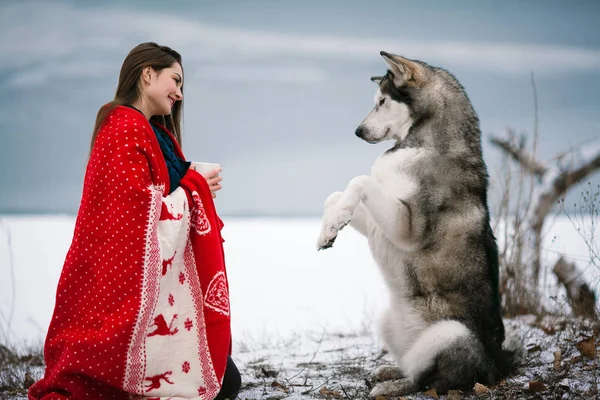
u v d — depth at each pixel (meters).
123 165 3.76
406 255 4.95
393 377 5.07
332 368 5.48
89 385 3.72
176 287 3.93
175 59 4.27
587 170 8.20
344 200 4.55
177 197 3.98
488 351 4.70
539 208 7.95
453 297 4.83
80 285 3.78
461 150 5.04
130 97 4.14
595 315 5.89
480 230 4.92
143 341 3.75
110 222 3.73
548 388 4.38
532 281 7.36
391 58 5.26
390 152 5.20
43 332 8.00
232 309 9.77
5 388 5.14
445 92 5.18
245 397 4.47
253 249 19.23
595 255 6.25
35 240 19.58
